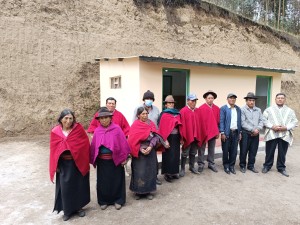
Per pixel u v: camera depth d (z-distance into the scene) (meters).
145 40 12.62
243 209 4.15
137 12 12.77
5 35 9.28
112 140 3.90
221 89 8.25
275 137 5.70
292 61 18.22
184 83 10.02
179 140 5.14
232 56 15.58
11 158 6.52
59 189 3.76
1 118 8.87
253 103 5.80
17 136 8.98
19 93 9.27
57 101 9.91
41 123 9.50
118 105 7.61
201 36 14.77
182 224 3.69
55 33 10.28
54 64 10.04
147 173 4.35
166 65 7.07
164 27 13.49
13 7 9.62
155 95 6.94
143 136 4.28
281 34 18.61
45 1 10.36
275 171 6.01
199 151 5.75
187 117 5.25
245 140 5.79
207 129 5.62
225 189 4.92
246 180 5.40
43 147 7.57
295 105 16.06
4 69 9.12
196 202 4.37
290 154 7.77
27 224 3.63
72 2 11.02
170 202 4.36
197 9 15.01
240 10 19.84
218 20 15.66
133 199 4.46
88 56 10.80
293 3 23.38
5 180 5.16
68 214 3.74
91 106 10.59
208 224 3.70
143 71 6.66
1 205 4.16
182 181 5.27
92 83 10.71
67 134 3.67
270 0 22.41
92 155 3.92
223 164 5.86
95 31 11.27
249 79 8.92
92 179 5.32
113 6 12.09
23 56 9.49
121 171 4.12
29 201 4.31
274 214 4.02
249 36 16.77
